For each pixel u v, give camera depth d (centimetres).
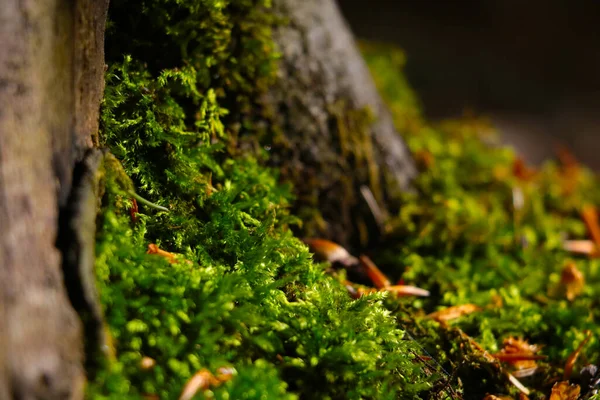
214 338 35
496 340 41
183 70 39
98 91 37
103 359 34
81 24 35
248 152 42
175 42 39
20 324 32
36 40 34
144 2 39
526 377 40
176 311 35
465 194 48
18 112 34
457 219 46
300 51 43
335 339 36
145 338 35
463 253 45
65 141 35
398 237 45
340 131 44
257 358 36
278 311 37
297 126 43
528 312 42
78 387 34
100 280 35
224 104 41
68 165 35
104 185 36
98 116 37
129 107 38
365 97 45
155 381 35
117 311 35
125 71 38
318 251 43
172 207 38
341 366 36
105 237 35
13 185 34
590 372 40
